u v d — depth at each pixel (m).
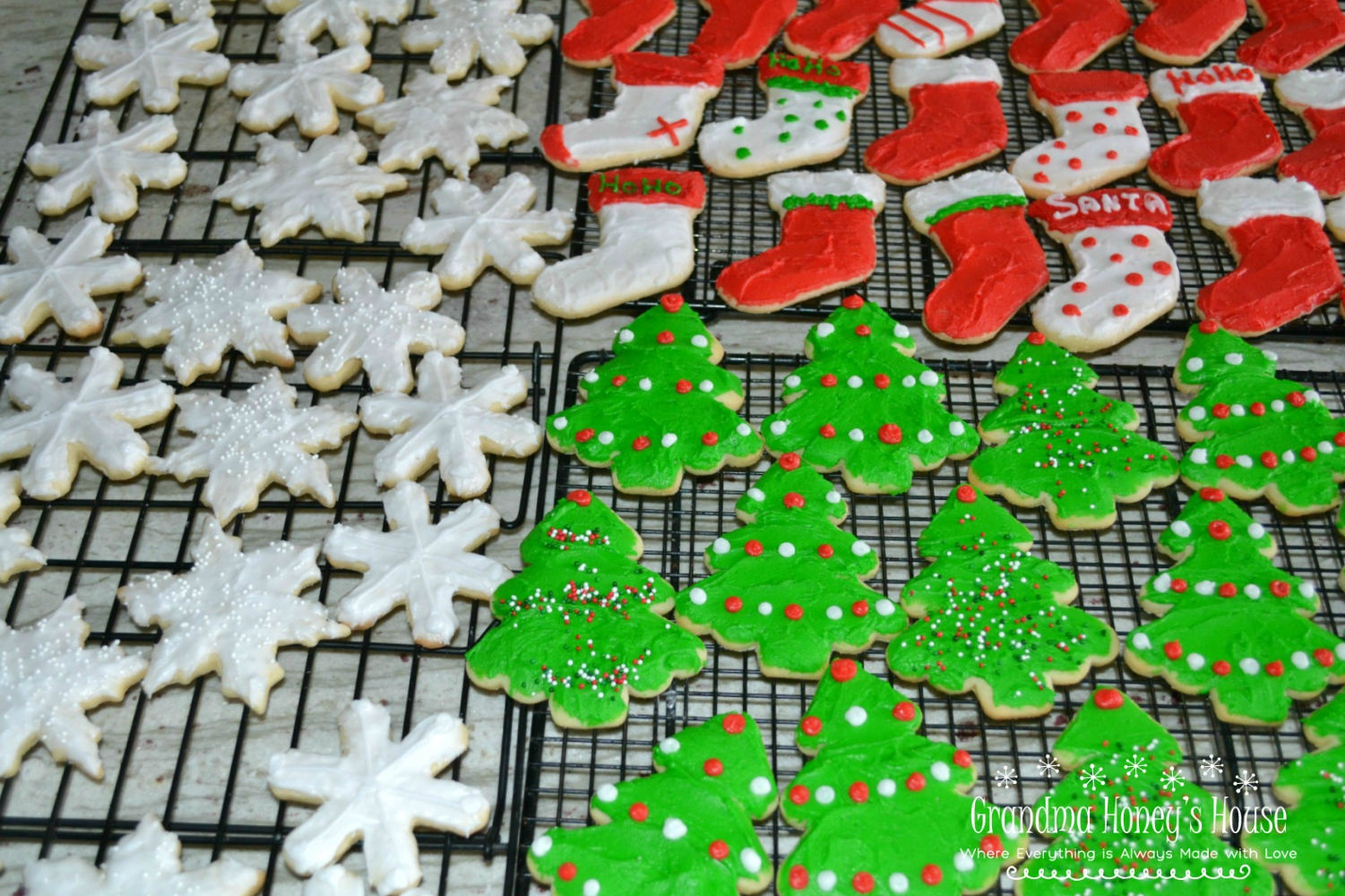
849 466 0.62
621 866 0.53
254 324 0.66
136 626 0.61
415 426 0.63
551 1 0.80
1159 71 0.74
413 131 0.72
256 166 0.72
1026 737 0.58
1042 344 0.65
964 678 0.57
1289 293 0.66
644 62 0.74
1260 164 0.71
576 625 0.58
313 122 0.73
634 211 0.69
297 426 0.63
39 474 0.62
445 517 0.61
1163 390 0.66
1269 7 0.77
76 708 0.57
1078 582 0.61
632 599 0.59
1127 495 0.61
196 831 0.55
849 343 0.65
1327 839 0.54
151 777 0.58
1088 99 0.73
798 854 0.54
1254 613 0.58
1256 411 0.63
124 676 0.58
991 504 0.61
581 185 0.72
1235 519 0.60
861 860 0.53
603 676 0.57
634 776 0.58
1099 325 0.65
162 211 0.72
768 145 0.71
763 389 0.66
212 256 0.70
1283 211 0.69
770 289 0.67
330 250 0.69
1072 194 0.70
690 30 0.78
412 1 0.79
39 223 0.71
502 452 0.63
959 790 0.55
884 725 0.56
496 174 0.73
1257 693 0.56
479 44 0.75
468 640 0.59
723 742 0.56
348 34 0.76
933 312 0.66
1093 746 0.56
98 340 0.68
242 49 0.78
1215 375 0.64
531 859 0.54
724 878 0.53
